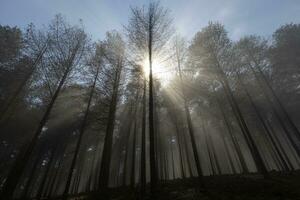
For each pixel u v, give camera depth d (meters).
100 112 14.90
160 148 22.72
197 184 13.02
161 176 21.48
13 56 16.47
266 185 10.02
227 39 16.25
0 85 16.39
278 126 24.86
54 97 12.75
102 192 11.62
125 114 21.23
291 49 17.95
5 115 16.92
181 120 21.73
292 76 19.69
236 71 17.27
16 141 21.61
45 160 30.44
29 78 15.46
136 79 14.12
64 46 14.04
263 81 19.81
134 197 11.11
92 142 27.06
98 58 15.62
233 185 10.95
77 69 14.49
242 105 20.56
